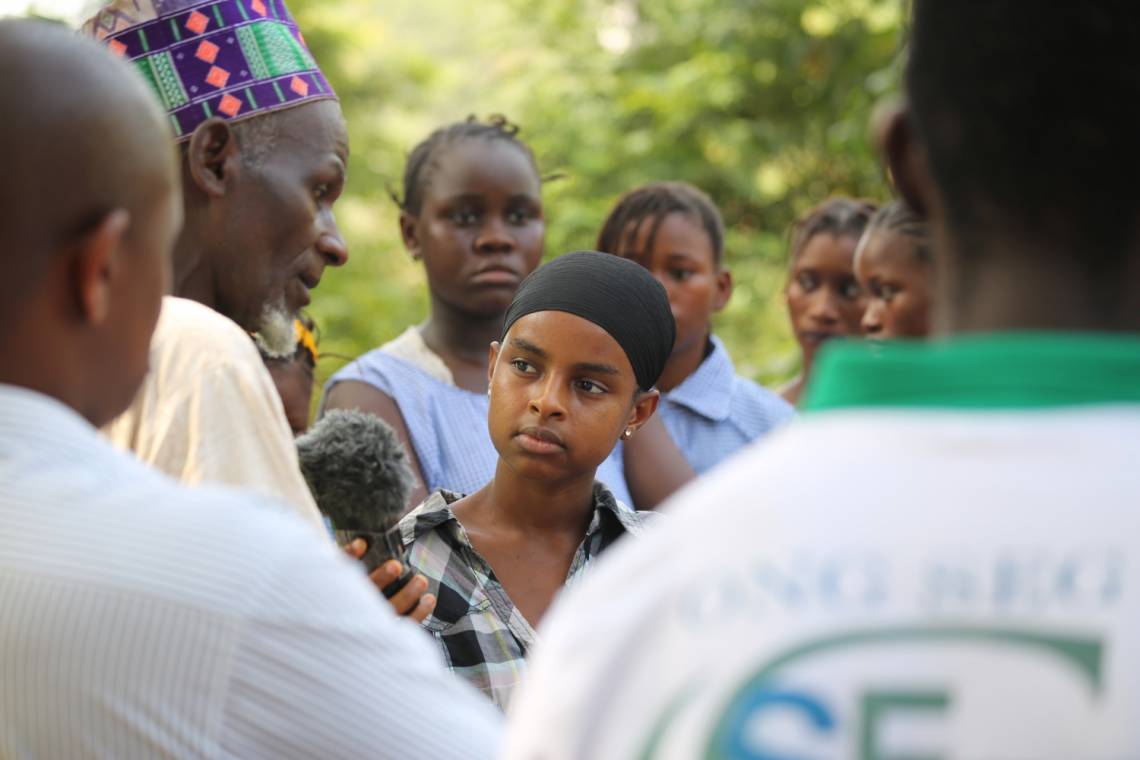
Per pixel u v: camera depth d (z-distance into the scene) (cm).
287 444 184
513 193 367
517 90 1011
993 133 103
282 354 228
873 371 102
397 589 205
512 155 372
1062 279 103
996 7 104
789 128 924
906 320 359
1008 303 104
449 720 138
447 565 250
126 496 135
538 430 251
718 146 926
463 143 372
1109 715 92
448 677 143
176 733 128
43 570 130
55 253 135
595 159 889
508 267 364
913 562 96
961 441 98
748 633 98
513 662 244
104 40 218
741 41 919
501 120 398
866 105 778
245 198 215
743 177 902
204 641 129
